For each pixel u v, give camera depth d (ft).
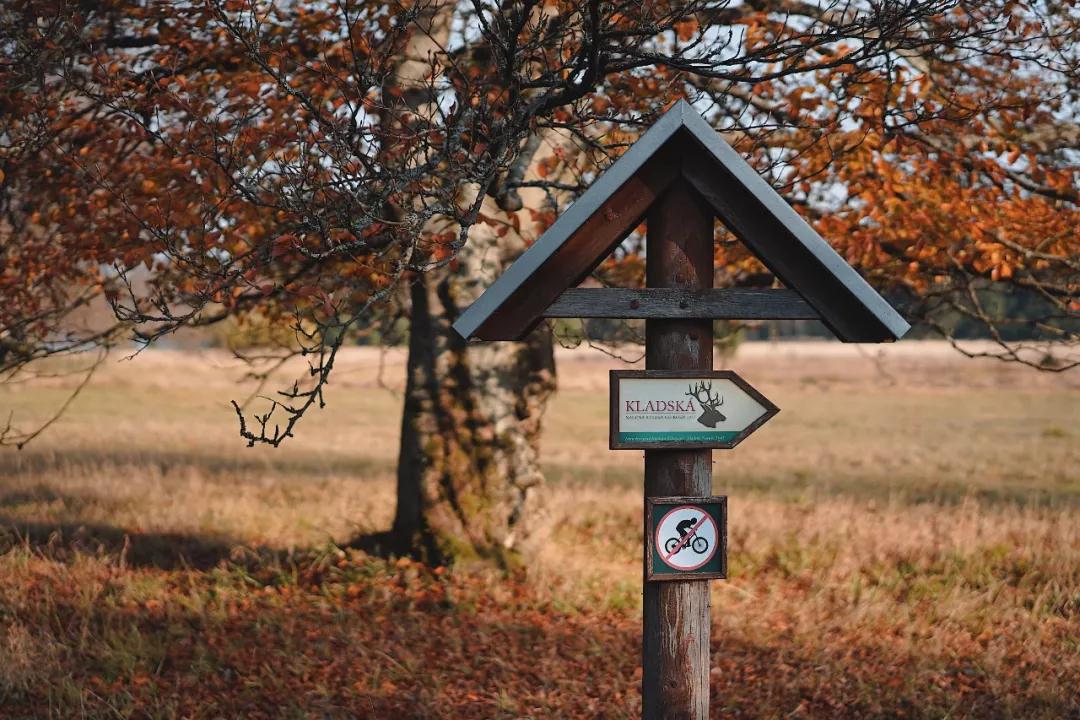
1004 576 39.14
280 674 27.89
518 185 24.41
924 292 35.32
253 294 32.68
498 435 37.81
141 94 27.30
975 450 92.53
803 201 32.48
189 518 46.91
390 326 38.58
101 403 123.65
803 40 25.59
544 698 27.20
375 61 23.21
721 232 28.66
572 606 34.86
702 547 15.61
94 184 27.04
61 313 30.91
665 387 15.48
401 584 35.83
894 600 36.40
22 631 28.17
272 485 58.70
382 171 19.21
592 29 19.08
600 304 15.49
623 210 15.47
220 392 142.41
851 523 47.65
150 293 25.84
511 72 19.49
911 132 29.91
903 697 27.12
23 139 25.96
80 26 23.62
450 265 26.40
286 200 18.56
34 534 42.96
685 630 15.67
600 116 22.04
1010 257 30.76
